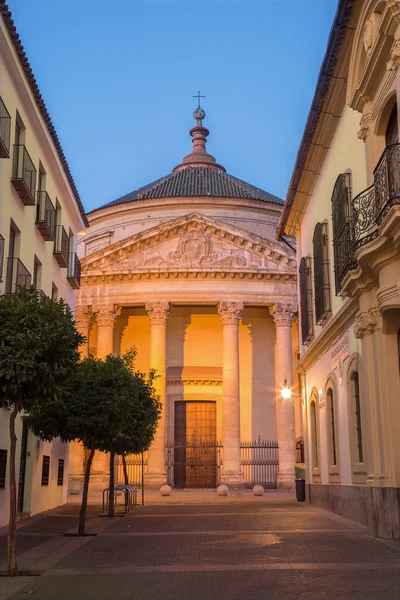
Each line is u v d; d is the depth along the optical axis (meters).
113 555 12.48
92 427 16.81
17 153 19.69
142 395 24.38
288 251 44.97
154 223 53.03
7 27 17.58
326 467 22.38
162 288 44.62
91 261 44.88
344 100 18.38
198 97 67.06
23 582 9.87
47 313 11.93
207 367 48.09
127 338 48.69
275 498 33.75
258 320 49.75
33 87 20.38
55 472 26.55
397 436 14.23
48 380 11.57
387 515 13.96
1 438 18.36
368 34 14.27
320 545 13.00
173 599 8.39
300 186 24.44
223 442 43.12
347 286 15.73
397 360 14.56
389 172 12.63
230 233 45.09
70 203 27.98
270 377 48.81
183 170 61.19
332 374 20.88
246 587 8.99
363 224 14.20
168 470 45.00
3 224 18.52
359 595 8.37
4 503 18.56
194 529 16.97
